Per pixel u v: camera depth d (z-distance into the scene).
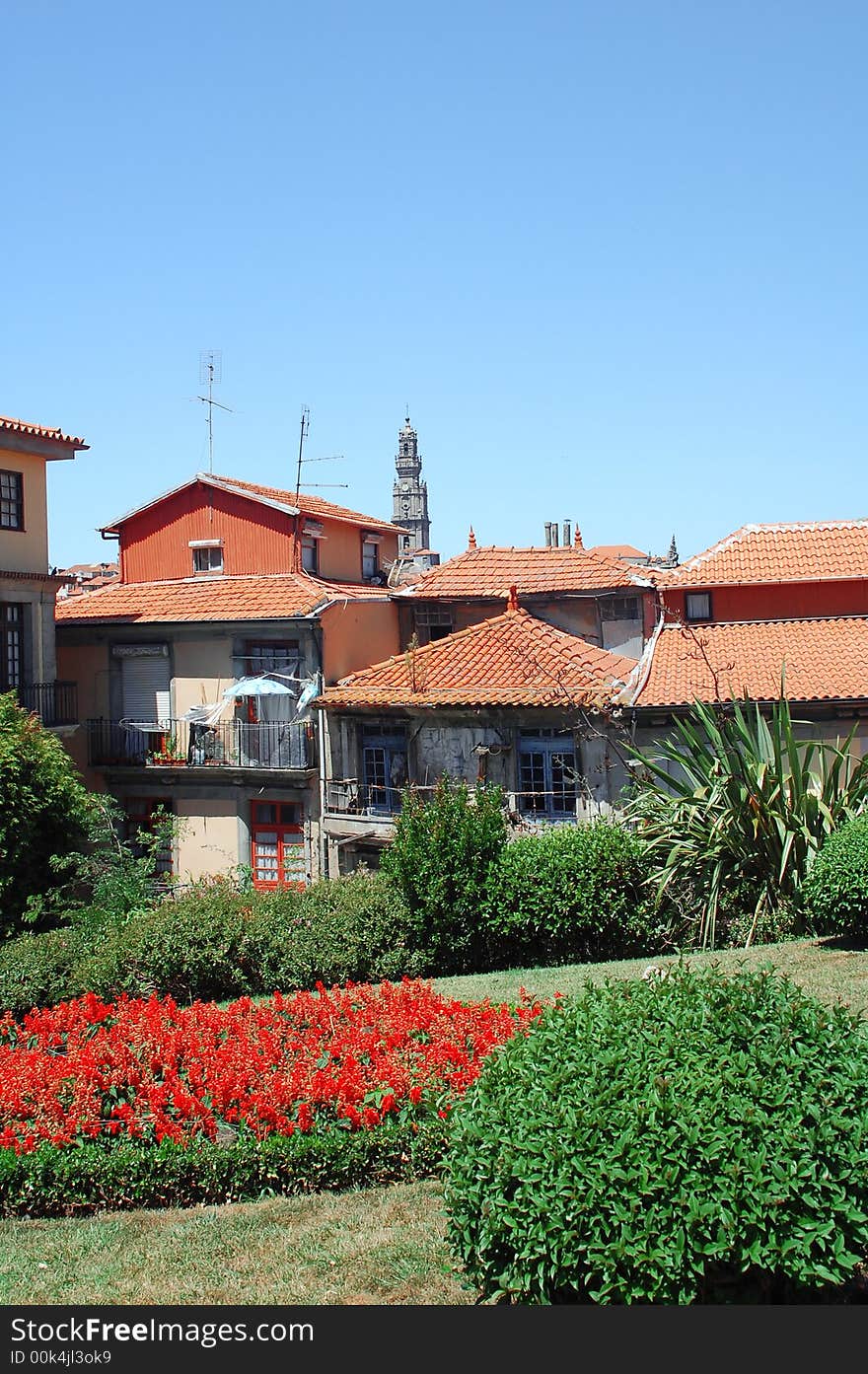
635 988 7.32
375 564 37.31
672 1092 6.28
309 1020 12.85
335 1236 8.73
